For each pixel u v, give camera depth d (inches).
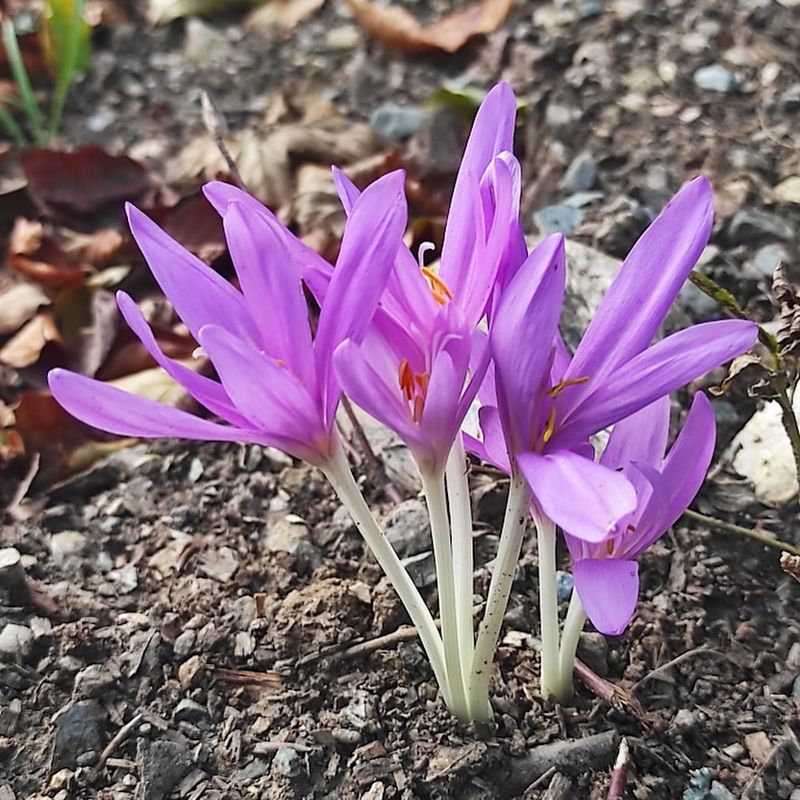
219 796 15.5
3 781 15.8
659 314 12.5
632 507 11.0
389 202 12.0
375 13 32.1
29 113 29.0
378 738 15.9
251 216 12.1
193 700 16.6
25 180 26.4
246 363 11.8
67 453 20.6
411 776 15.4
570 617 15.4
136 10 34.4
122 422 12.4
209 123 20.9
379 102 30.3
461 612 14.9
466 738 15.5
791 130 27.0
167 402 21.5
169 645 17.2
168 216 25.0
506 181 12.0
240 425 12.7
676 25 31.0
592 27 31.4
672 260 12.5
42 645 17.3
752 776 15.4
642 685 16.4
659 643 16.9
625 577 12.5
